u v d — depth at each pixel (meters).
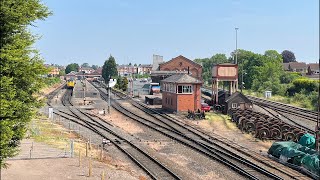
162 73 104.62
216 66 65.25
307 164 26.42
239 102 58.06
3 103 14.62
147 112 61.09
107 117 55.78
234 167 27.27
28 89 16.56
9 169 23.58
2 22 15.02
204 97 83.88
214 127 47.00
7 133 14.90
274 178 24.73
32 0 16.05
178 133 41.50
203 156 31.58
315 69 164.50
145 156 31.06
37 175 22.75
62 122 47.97
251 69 123.31
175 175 24.78
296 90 92.88
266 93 92.88
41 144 31.44
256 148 35.25
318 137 31.47
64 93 101.44
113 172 24.59
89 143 34.50
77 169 24.53
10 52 14.79
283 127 40.91
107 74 172.50
